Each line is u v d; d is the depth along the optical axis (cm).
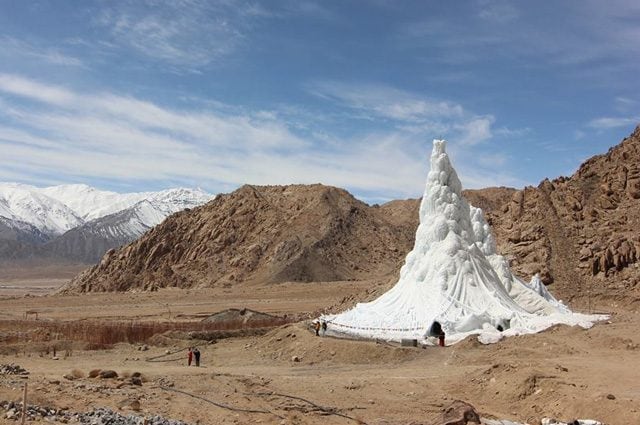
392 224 17625
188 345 5234
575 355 3862
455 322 4841
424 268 5447
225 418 2552
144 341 5425
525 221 9094
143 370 3691
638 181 8962
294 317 7150
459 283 5272
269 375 3656
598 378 3125
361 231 15725
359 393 3106
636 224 8381
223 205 15988
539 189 9731
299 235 14562
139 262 14475
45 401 2478
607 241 8256
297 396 2997
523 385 3016
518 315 5078
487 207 19438
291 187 17300
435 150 5841
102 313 8812
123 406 2533
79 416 2294
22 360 4191
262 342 4906
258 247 14225
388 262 14838
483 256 5666
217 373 3509
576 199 9225
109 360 4378
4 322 6381
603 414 2588
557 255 8338
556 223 8862
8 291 18512
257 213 15512
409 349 4253
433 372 3706
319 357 4278
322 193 16462
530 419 2744
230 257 14275
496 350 4125
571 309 6825
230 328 6353
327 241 14625
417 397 3058
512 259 8394
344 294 10550
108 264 14688
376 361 4134
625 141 10075
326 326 5009
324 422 2602
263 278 13150
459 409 2636
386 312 5266
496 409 2908
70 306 10169
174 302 10550
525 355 3900
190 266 14150
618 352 3941
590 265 7975
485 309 5094
